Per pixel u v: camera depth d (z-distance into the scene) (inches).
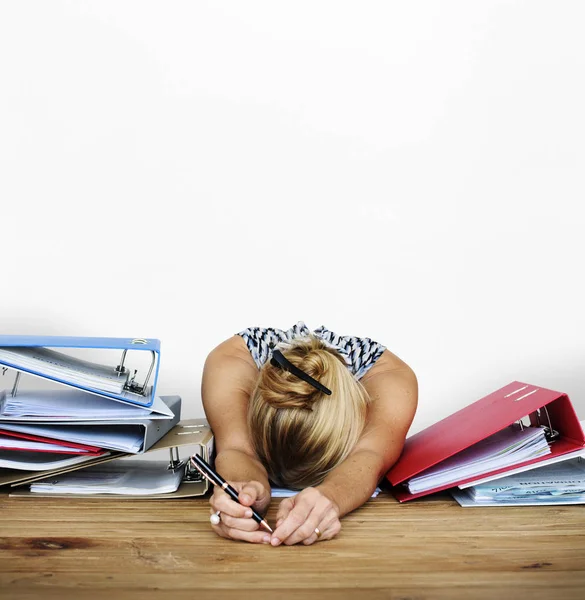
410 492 72.3
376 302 190.1
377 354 89.4
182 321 187.8
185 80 187.0
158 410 72.9
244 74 187.6
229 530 59.8
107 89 185.3
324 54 187.8
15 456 75.3
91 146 185.6
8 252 185.3
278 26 187.0
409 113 188.1
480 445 77.3
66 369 71.6
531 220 187.8
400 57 187.2
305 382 71.6
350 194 189.5
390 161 189.0
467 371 187.9
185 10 185.3
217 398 81.7
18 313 185.6
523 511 69.7
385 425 76.2
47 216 185.0
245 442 76.1
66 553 56.4
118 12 184.5
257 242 189.5
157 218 187.5
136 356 183.5
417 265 189.6
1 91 183.2
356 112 188.4
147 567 53.3
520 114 185.9
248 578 51.1
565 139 185.5
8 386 171.9
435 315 189.5
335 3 186.5
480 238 188.7
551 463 75.3
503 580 50.6
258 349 90.2
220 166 187.8
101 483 74.6
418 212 189.3
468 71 186.2
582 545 58.5
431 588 49.1
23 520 65.1
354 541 60.1
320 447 71.3
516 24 184.2
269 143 188.9
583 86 184.1
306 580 50.8
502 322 188.9
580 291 188.1
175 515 67.2
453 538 60.7
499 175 187.8
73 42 184.1
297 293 190.1
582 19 182.5
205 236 188.4
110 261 186.9
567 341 188.1
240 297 189.0
